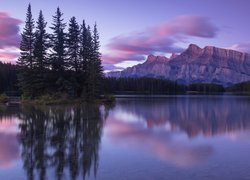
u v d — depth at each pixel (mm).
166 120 35375
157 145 19672
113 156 16484
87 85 68125
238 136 23672
